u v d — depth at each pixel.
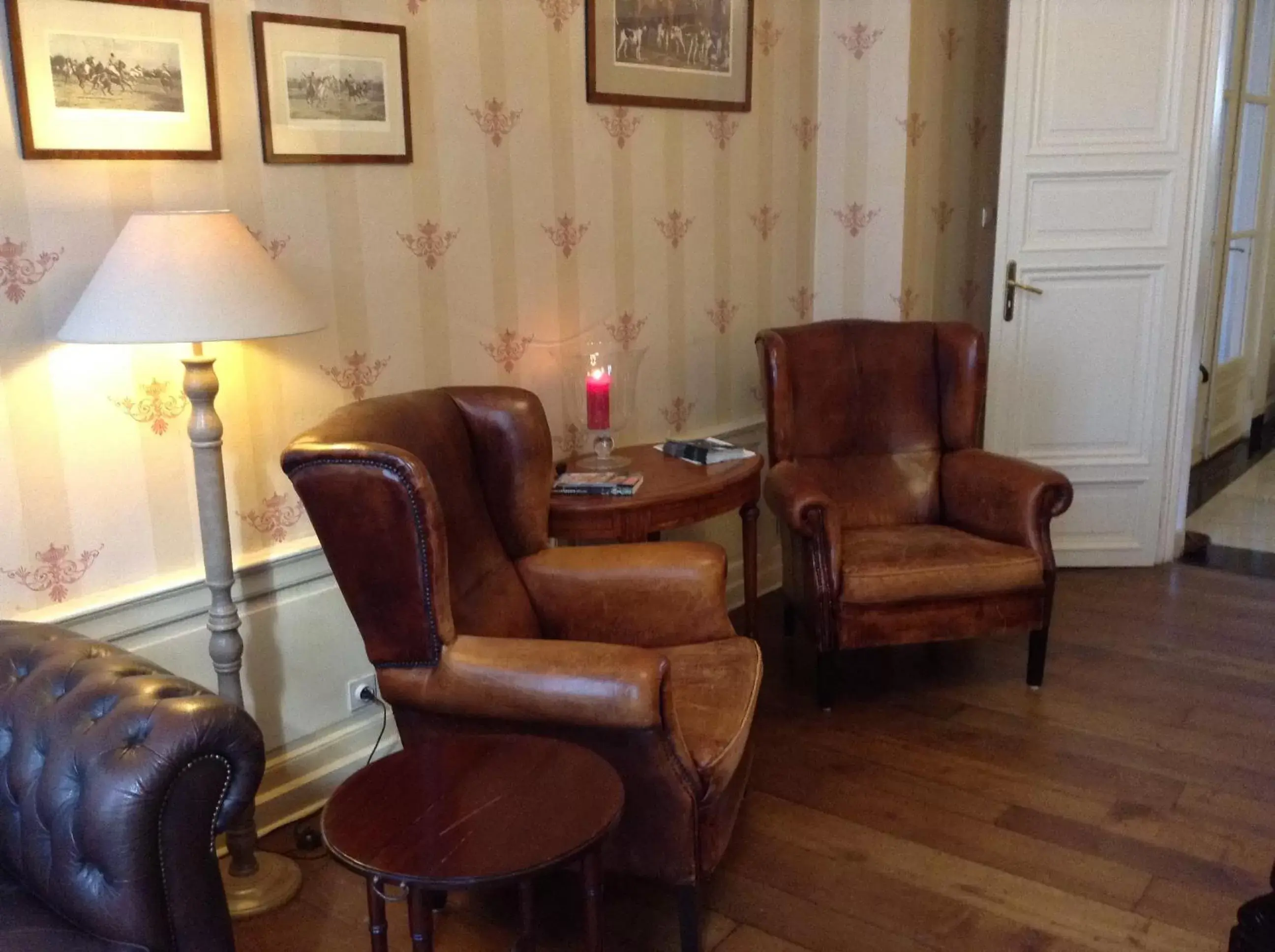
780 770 2.63
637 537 2.60
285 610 2.40
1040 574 2.91
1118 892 2.15
